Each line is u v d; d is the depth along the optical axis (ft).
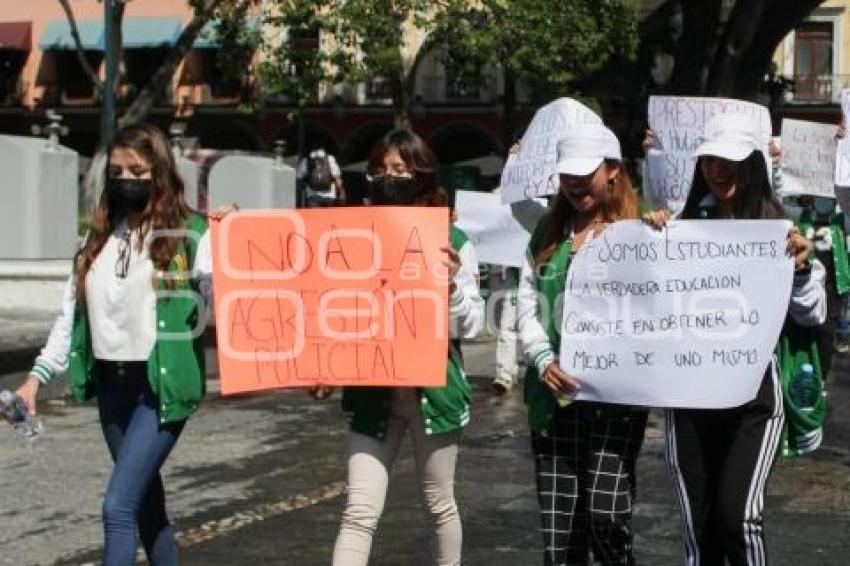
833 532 24.52
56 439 34.04
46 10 187.73
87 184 68.49
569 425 17.35
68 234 58.03
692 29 112.37
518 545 23.30
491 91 177.17
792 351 17.13
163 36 182.09
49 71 188.24
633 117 126.72
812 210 40.32
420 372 17.37
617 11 112.78
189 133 184.65
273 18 112.16
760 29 105.91
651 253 16.66
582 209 17.20
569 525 17.34
